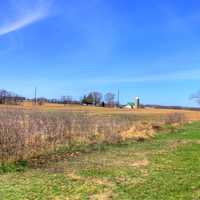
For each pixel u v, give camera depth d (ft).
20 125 59.31
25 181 41.29
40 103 327.06
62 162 54.54
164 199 34.94
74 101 388.98
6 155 50.96
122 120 106.63
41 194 36.01
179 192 37.47
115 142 80.18
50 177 43.62
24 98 341.82
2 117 64.18
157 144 81.87
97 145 73.51
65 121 74.90
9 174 45.01
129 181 42.42
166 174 46.57
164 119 158.81
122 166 52.19
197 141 89.61
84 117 94.17
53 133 67.41
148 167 51.60
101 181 42.19
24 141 56.24
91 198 35.09
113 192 37.40
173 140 91.76
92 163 54.34
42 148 60.23
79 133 78.33
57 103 357.20
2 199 33.88
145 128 110.73
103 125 87.92
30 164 51.42
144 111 282.15
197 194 36.76
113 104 408.87
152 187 39.55
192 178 44.14
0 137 52.31
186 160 57.88
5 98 316.60
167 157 61.31
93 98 398.42
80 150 66.54
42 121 71.15
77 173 46.47
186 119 193.88
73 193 36.73
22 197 34.76
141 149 72.43
